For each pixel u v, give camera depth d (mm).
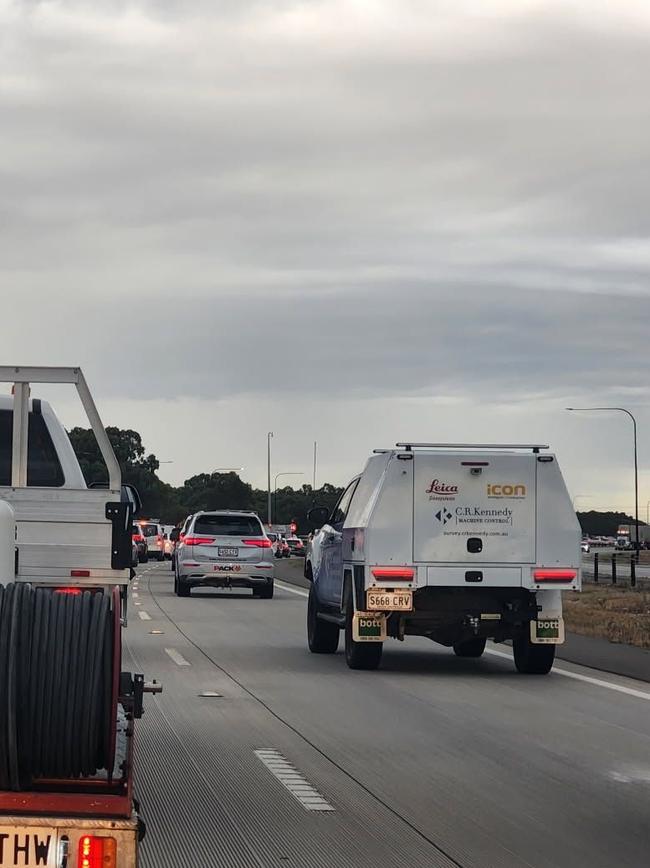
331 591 19156
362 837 8258
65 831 5711
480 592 17406
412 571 17094
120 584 7617
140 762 10602
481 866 7625
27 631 5891
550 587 17219
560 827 8617
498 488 17266
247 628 24531
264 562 35406
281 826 8500
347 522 18453
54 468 10352
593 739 12133
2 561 6816
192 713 13328
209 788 9625
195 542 35281
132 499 8930
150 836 8180
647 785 10031
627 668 18203
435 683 16375
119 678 6055
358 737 12023
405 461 17188
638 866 7688
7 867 5680
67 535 7594
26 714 5855
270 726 12570
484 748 11555
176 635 22656
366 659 17562
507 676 17328
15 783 5934
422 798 9422
